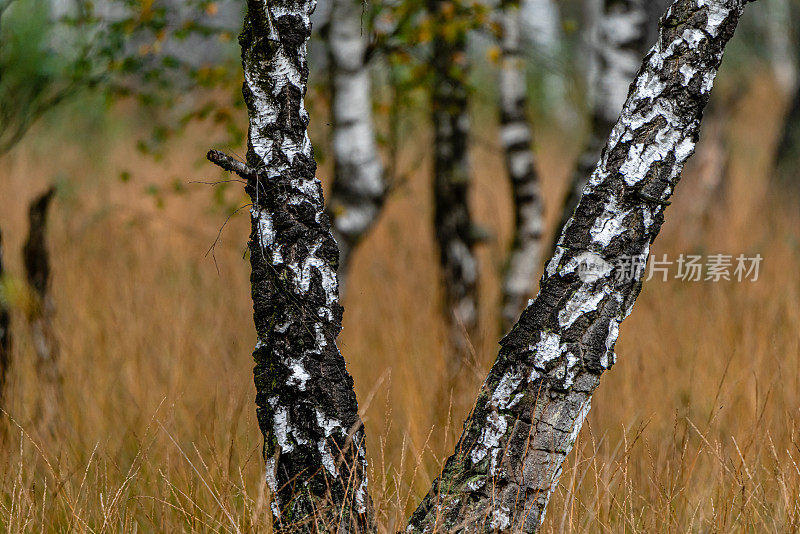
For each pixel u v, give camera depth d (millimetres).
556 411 2955
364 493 3121
